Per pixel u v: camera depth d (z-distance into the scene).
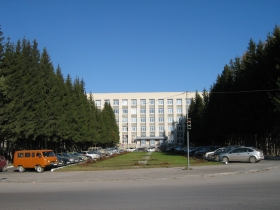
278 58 40.47
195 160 41.56
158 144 129.12
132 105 131.50
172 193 14.16
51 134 51.19
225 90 59.66
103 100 132.25
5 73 40.03
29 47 54.97
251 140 57.34
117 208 10.92
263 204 10.91
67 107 59.06
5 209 11.16
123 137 130.50
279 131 47.12
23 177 25.23
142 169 29.53
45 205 11.84
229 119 56.41
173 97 129.75
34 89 46.44
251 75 47.16
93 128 78.25
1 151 48.16
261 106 44.78
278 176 20.19
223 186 16.03
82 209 10.88
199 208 10.49
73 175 25.62
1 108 38.25
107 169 30.86
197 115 86.50
